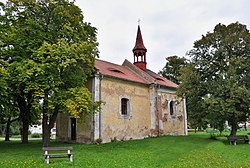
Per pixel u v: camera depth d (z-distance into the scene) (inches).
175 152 561.6
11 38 615.5
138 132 914.7
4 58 642.8
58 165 406.3
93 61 710.5
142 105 960.3
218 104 703.1
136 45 1175.0
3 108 744.3
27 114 850.1
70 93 610.9
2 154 545.3
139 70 1052.5
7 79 574.9
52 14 665.0
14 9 658.8
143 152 563.8
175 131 1076.5
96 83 797.9
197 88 805.2
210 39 844.6
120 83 885.2
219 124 788.6
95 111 735.7
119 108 861.8
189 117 862.5
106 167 394.6
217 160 467.5
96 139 759.1
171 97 1093.8
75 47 624.4
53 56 579.8
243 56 798.5
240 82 748.0
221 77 758.5
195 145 681.6
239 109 741.3
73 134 858.8
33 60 603.2
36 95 557.3
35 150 608.1
